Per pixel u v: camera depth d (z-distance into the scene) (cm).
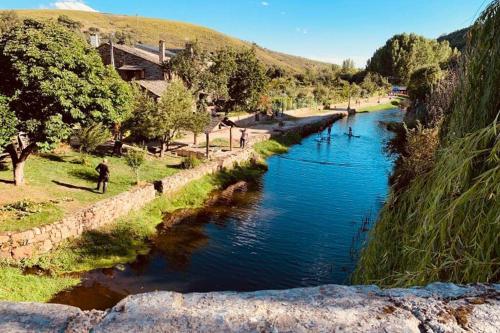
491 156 337
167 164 2386
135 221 1694
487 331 150
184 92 2552
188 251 1534
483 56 422
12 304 165
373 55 12306
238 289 1288
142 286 1251
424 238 392
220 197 2231
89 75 1508
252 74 5062
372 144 4028
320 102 7475
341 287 183
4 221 1291
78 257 1345
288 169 2959
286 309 161
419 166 532
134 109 2322
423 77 3797
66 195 1630
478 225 329
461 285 191
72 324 151
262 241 1666
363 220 1944
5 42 1397
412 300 172
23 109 1388
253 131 3988
